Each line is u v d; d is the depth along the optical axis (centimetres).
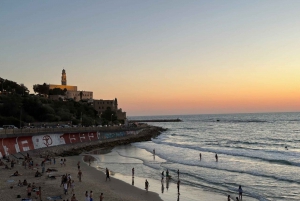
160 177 4753
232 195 3666
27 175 4369
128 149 8694
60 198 3195
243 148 8838
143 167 5628
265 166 5559
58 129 7981
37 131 7081
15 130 6216
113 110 17650
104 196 3481
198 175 4847
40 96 14888
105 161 6347
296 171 5038
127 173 5062
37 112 11256
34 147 6762
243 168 5384
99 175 4797
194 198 3547
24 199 2986
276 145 9731
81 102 16612
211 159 6562
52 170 4825
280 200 3419
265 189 3925
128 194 3681
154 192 3803
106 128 10781
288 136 13050
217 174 4906
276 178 4516
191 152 7850
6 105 10156
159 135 15250
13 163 4938
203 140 12000
